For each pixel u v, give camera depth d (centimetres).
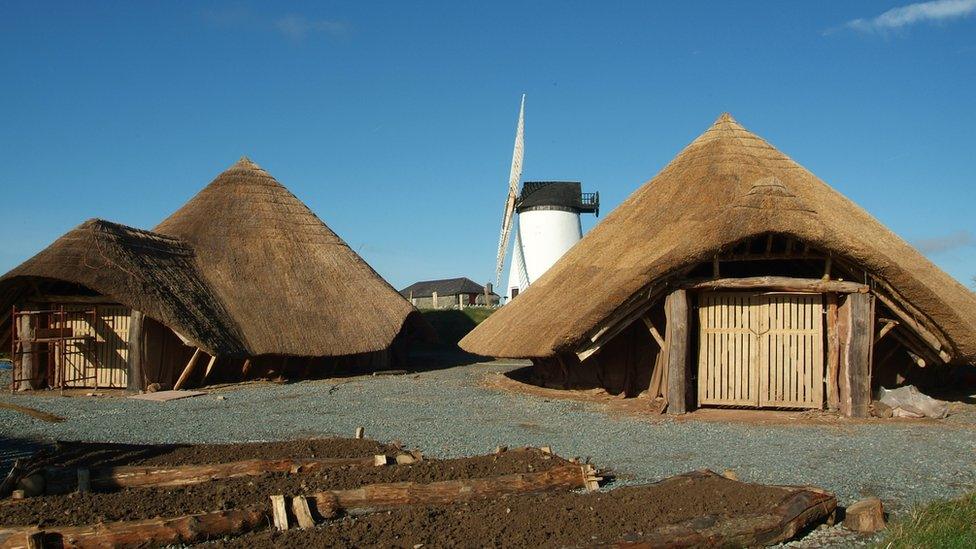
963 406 1828
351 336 2697
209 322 2358
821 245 1617
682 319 1709
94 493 955
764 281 1681
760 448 1299
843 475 1102
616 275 1952
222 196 3020
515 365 3356
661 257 1681
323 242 3072
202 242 2772
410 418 1673
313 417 1703
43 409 1858
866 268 1625
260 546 772
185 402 2005
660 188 2289
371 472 1038
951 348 1661
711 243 1642
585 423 1575
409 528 810
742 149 2255
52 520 836
